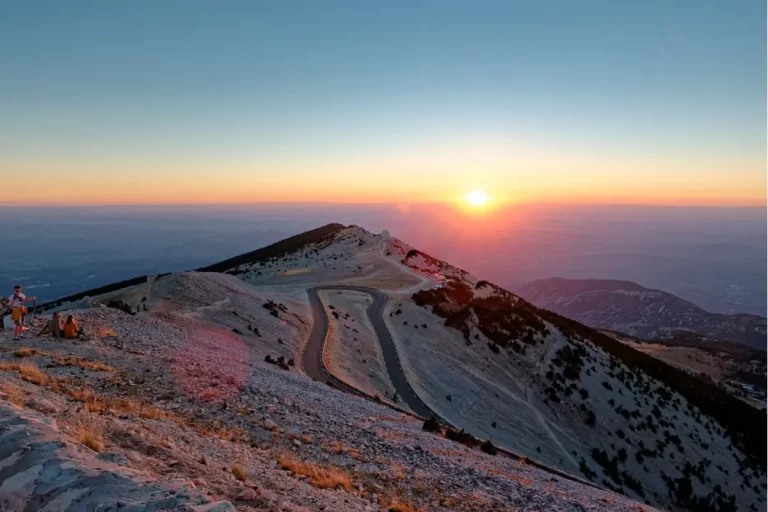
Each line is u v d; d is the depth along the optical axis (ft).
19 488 17.62
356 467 39.42
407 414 102.89
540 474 65.92
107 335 69.51
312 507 26.14
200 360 68.44
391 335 184.24
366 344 167.84
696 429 189.16
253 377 67.05
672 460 157.28
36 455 19.24
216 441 35.40
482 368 177.27
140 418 35.17
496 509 38.70
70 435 24.81
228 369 67.10
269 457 35.53
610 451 150.30
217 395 49.52
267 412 48.57
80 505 16.52
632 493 127.24
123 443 27.35
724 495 146.00
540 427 147.02
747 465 175.42
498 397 156.66
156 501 16.80
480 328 211.00
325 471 35.40
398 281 288.10
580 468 127.85
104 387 43.50
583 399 177.78
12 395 29.25
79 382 43.11
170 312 120.67
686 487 140.46
